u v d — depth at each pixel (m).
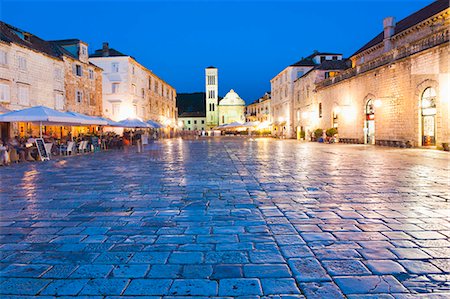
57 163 16.41
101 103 41.75
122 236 4.95
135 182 9.88
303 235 4.85
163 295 3.22
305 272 3.64
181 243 4.61
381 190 8.15
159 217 5.95
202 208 6.55
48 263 4.01
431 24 25.44
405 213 5.96
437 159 16.00
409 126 24.56
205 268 3.80
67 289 3.37
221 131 92.69
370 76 29.92
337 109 36.69
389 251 4.19
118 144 30.73
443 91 20.75
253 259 4.02
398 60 25.31
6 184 9.88
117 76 46.25
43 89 29.97
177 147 30.09
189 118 108.56
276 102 64.56
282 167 13.23
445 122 20.73
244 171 12.07
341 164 14.15
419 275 3.54
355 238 4.68
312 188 8.51
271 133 70.56
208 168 13.16
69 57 33.84
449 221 5.45
